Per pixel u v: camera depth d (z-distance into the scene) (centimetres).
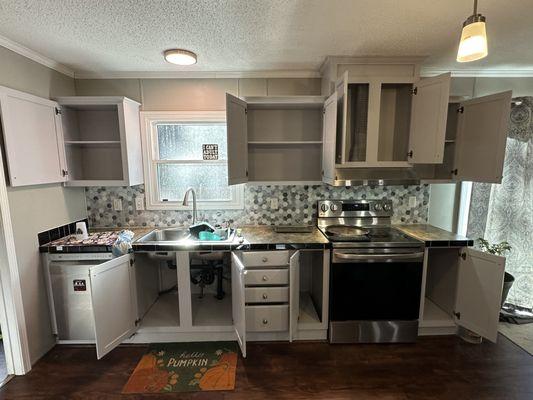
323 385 194
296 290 229
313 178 286
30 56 215
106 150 277
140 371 208
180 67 256
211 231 256
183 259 228
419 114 233
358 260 223
